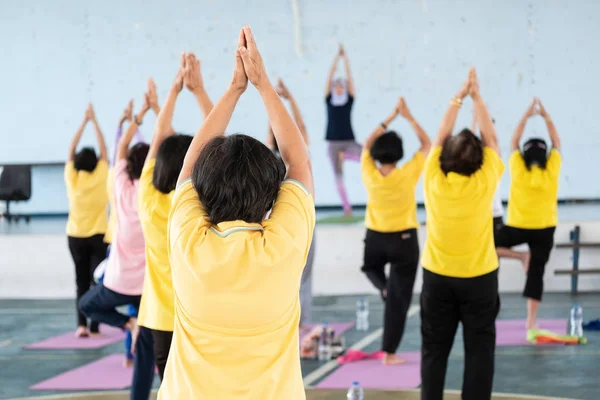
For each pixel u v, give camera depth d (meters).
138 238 4.21
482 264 3.93
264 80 2.06
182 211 1.95
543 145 6.56
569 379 5.44
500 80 13.17
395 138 5.91
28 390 5.62
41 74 14.14
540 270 6.76
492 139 3.97
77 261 7.37
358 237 9.39
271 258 1.85
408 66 13.33
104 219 7.28
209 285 1.85
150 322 3.55
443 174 3.90
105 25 13.95
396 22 13.30
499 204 7.46
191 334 1.90
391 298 6.02
